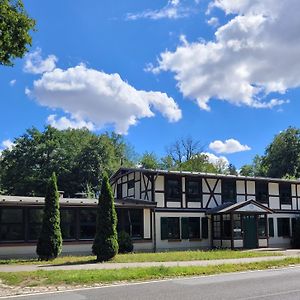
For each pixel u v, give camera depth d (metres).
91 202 28.58
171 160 67.06
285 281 13.42
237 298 10.46
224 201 35.53
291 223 38.50
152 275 15.09
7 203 25.66
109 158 63.28
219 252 26.86
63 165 60.25
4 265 21.03
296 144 63.34
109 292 11.89
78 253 27.77
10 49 16.75
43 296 11.50
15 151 61.84
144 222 31.30
